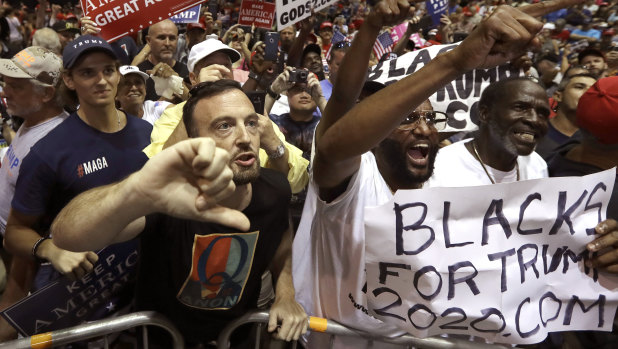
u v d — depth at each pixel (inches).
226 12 511.5
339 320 73.4
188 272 65.8
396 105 50.0
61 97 97.4
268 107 116.2
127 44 213.3
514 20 43.8
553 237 67.1
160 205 38.7
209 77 95.0
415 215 62.9
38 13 380.2
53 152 82.7
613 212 72.4
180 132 84.0
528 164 88.4
